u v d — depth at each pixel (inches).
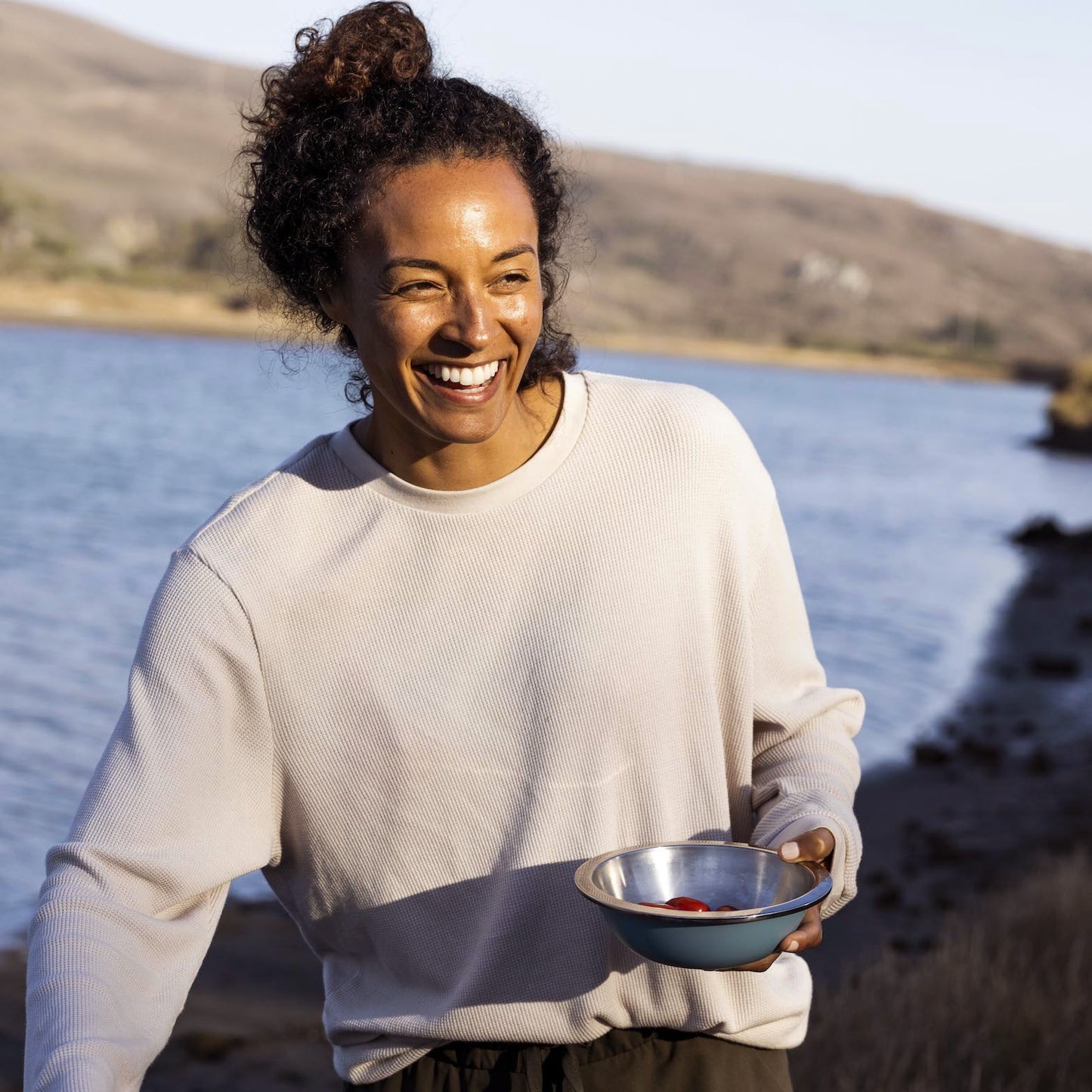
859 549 900.6
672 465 60.1
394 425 58.6
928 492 1314.0
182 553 59.9
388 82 56.0
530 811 57.9
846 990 150.2
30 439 1284.4
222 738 58.9
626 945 54.5
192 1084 165.0
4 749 380.2
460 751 58.1
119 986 53.2
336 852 60.3
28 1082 50.1
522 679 58.2
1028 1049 132.6
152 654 58.9
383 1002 62.4
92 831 57.2
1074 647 577.0
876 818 307.6
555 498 58.7
